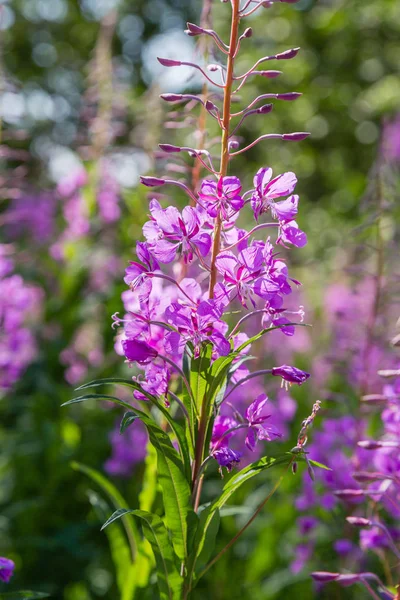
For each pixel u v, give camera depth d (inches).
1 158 41.6
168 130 43.5
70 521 39.1
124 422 21.0
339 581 24.1
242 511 28.2
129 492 36.9
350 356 36.7
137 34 145.6
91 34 143.6
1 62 39.4
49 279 50.0
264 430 22.3
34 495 40.1
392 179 31.4
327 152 103.3
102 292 46.9
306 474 33.7
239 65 86.5
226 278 21.6
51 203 67.4
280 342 56.7
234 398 38.0
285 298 57.9
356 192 88.8
